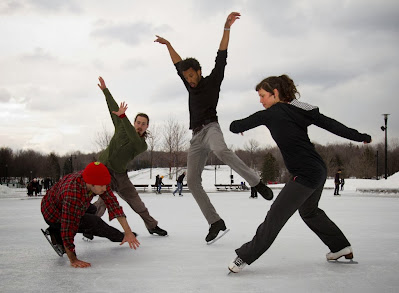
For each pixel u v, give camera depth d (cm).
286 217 271
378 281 249
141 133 464
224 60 416
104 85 460
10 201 1608
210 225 412
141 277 261
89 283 244
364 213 858
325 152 6331
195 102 412
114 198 318
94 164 294
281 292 223
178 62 446
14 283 245
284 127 277
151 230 480
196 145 415
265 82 299
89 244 420
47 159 7100
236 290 227
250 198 1753
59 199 311
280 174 5775
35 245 415
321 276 264
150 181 4125
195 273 274
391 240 441
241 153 7038
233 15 406
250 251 267
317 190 291
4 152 6812
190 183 415
